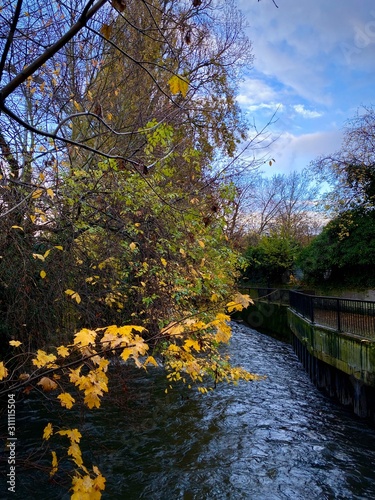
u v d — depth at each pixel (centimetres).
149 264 581
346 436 730
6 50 125
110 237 588
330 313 1016
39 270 548
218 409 841
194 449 653
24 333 552
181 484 552
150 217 598
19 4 122
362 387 801
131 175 549
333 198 1558
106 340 197
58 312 569
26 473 515
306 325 1172
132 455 616
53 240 562
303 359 1281
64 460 566
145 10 634
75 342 217
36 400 715
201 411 818
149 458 612
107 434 665
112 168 511
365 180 1473
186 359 302
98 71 679
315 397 970
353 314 880
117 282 591
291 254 2420
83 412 699
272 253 2477
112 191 541
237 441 693
